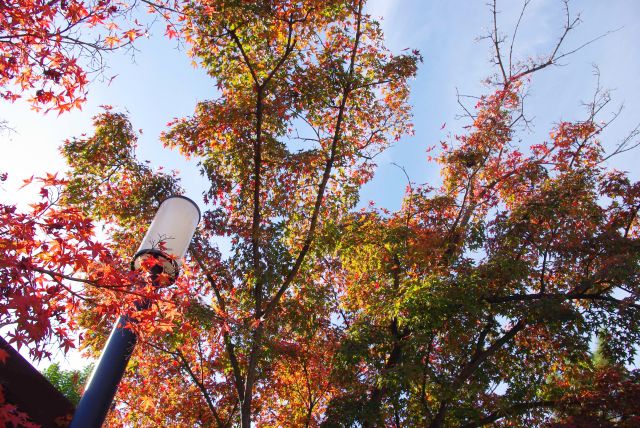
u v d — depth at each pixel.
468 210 14.38
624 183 12.68
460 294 11.48
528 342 12.66
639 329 11.17
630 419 9.92
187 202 5.05
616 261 11.10
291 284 12.80
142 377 13.11
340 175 13.72
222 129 12.72
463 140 14.84
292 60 13.16
